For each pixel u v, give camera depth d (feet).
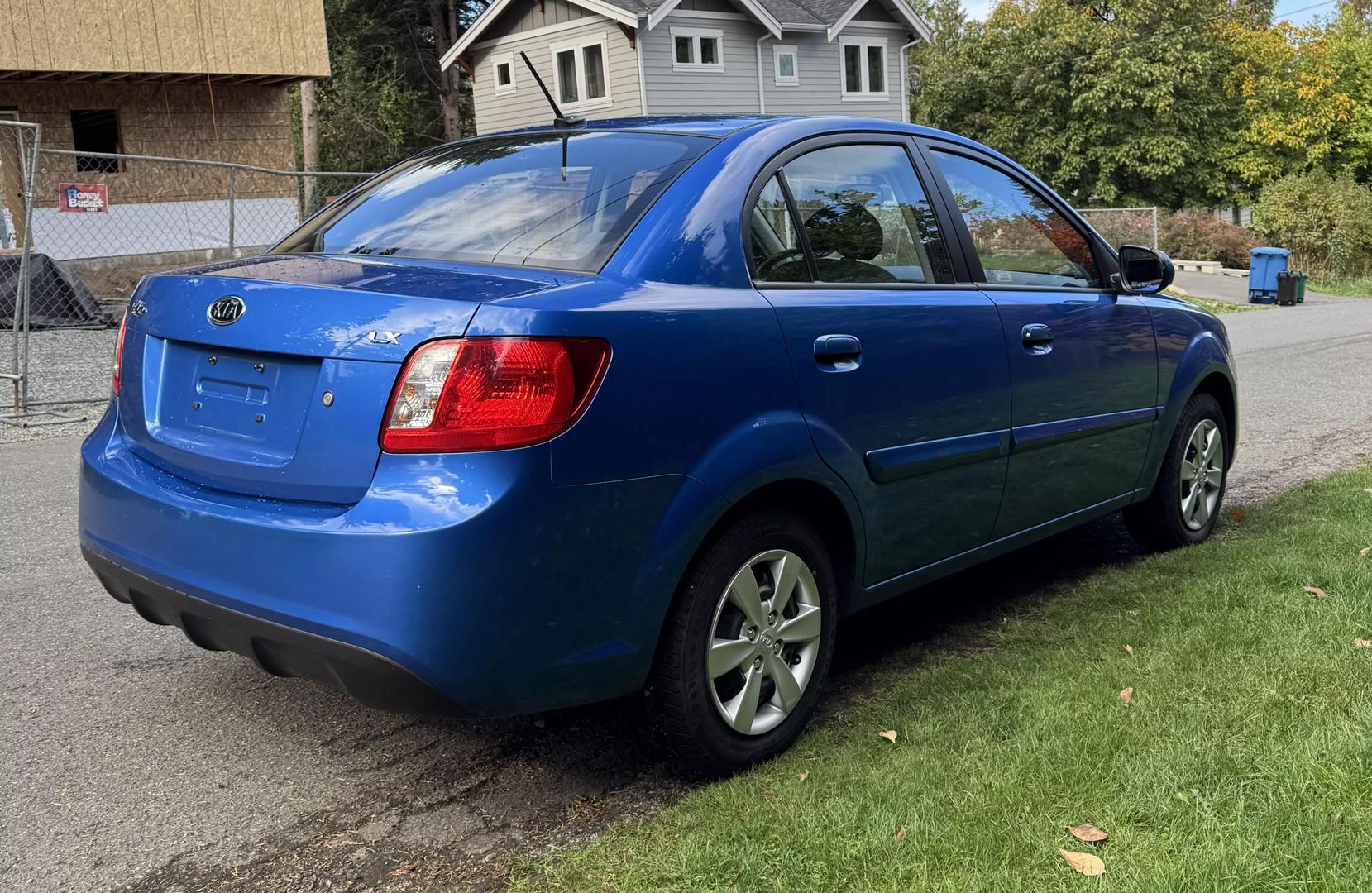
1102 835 8.29
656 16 85.40
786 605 10.39
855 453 10.62
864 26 101.24
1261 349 44.62
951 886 7.77
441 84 133.39
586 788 9.93
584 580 8.56
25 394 28.14
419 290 8.73
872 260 11.48
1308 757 9.17
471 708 8.36
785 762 10.12
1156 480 15.93
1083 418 13.82
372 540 8.04
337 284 9.07
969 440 11.98
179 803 9.71
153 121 62.95
